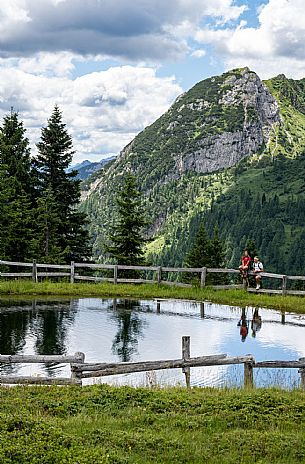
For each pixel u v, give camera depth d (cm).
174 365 1474
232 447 987
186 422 1115
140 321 2517
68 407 1195
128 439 988
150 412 1185
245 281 3303
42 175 4859
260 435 1049
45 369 1739
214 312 2791
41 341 2066
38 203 4475
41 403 1201
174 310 2819
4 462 809
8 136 4944
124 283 3634
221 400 1285
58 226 4703
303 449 989
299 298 3103
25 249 4288
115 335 2211
